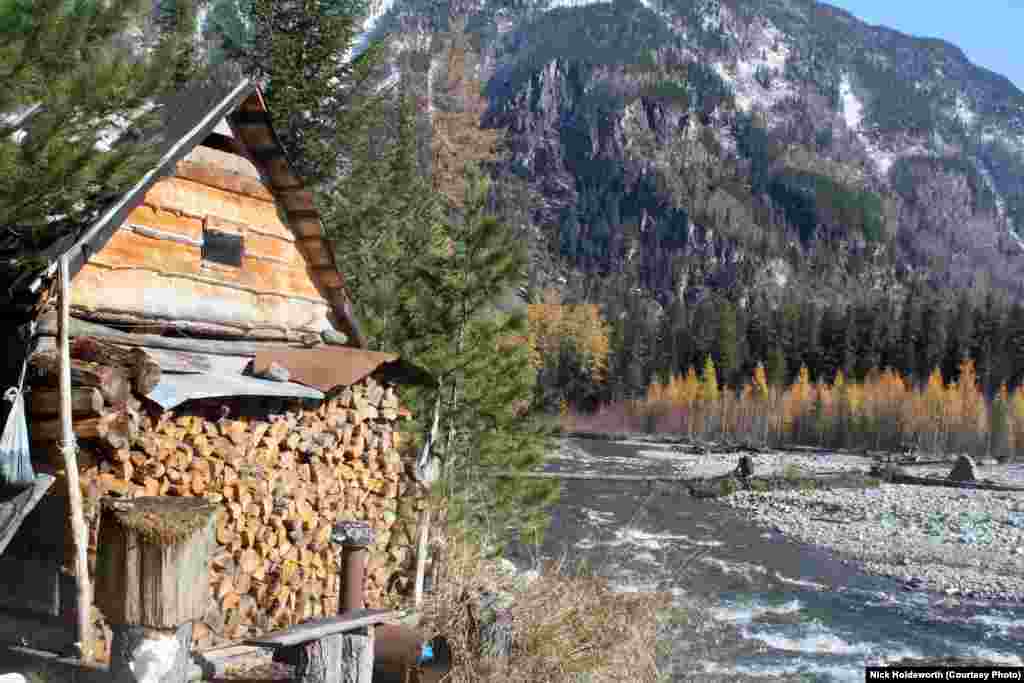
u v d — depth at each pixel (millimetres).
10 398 6250
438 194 17641
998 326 109312
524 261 11492
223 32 15344
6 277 6801
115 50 6332
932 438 73000
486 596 8250
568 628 8031
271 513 8242
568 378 110125
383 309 11891
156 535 3602
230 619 7680
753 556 23672
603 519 27156
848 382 105875
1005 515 32688
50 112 6113
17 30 5898
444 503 10789
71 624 6359
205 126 7891
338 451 9219
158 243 7871
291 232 9508
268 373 8227
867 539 27641
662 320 130375
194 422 7371
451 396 11375
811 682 13070
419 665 6832
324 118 16844
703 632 13930
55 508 6465
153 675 3588
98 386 6352
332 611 9047
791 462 59281
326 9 16438
